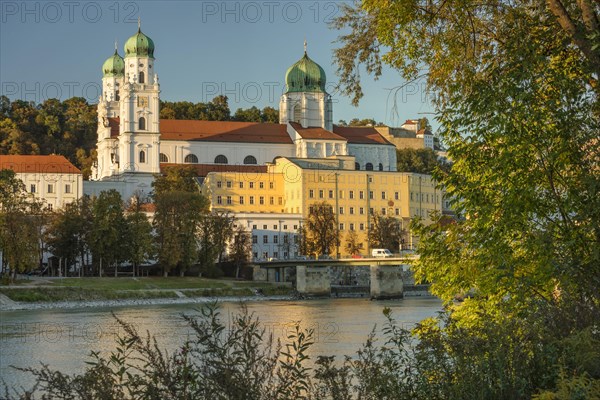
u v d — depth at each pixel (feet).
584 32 95.45
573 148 100.01
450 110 108.99
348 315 481.87
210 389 71.92
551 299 97.71
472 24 111.65
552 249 97.04
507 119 100.48
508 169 100.63
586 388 68.49
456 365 83.46
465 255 113.91
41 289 627.87
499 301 108.58
